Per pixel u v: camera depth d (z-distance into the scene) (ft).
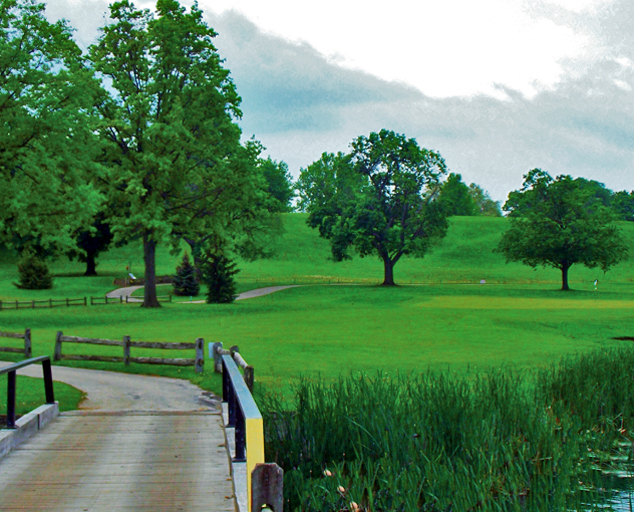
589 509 23.18
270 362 64.44
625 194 582.76
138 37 152.97
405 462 26.21
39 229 112.98
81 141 113.80
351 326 107.14
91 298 176.86
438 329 101.55
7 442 26.40
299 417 29.30
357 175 262.06
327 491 24.09
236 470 22.30
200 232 169.99
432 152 254.06
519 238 260.42
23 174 110.32
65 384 50.62
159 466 24.39
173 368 61.52
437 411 30.17
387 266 262.88
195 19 157.48
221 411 36.17
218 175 161.58
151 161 147.64
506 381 37.14
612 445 31.73
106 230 270.26
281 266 345.92
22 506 19.90
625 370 43.70
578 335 92.79
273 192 428.97
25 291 227.61
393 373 55.47
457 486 24.07
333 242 254.88
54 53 111.24
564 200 250.16
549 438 29.60
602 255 249.55
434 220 253.03
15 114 104.94
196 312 142.72
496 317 122.83
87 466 24.36
